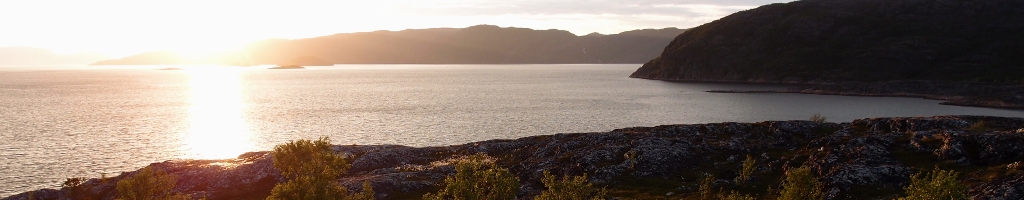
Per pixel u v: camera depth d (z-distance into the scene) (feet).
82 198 181.47
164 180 147.33
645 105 574.15
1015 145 144.97
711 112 511.81
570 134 252.42
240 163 222.28
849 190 138.62
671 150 190.29
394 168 216.54
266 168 204.13
